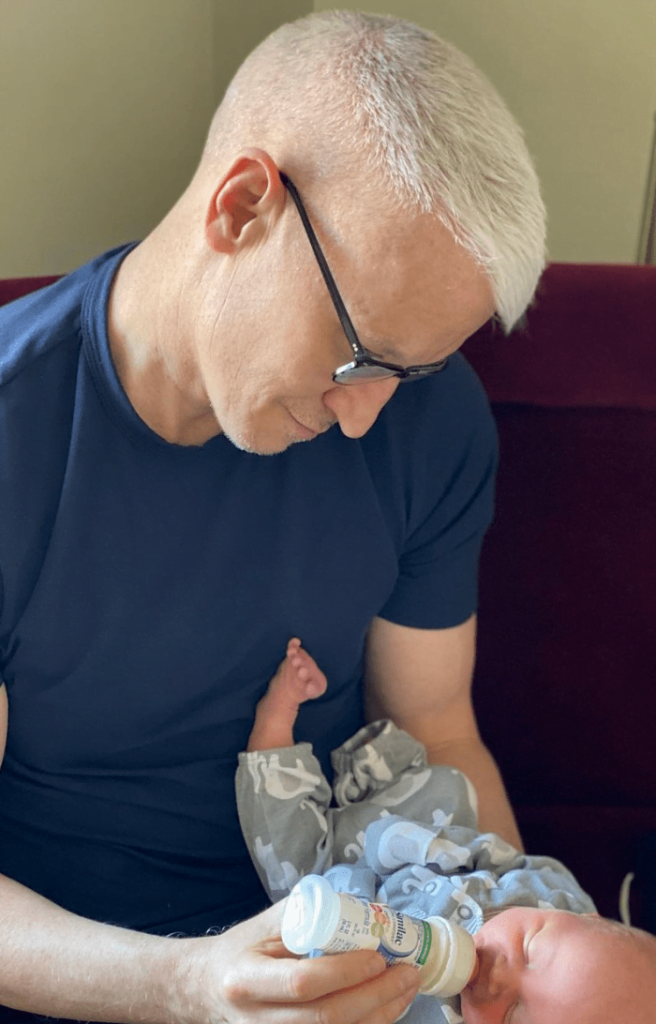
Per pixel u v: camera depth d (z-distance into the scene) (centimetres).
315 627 125
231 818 128
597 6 163
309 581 122
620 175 172
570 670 158
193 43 172
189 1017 100
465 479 131
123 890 124
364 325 91
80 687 117
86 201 164
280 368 96
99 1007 104
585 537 153
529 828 164
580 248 178
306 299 92
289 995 91
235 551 118
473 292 89
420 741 142
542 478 151
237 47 171
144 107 167
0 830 125
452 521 132
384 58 93
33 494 110
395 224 88
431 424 126
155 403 111
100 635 115
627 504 151
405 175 87
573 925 110
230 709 126
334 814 131
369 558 125
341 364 94
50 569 112
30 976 105
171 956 102
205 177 103
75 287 115
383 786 133
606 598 155
